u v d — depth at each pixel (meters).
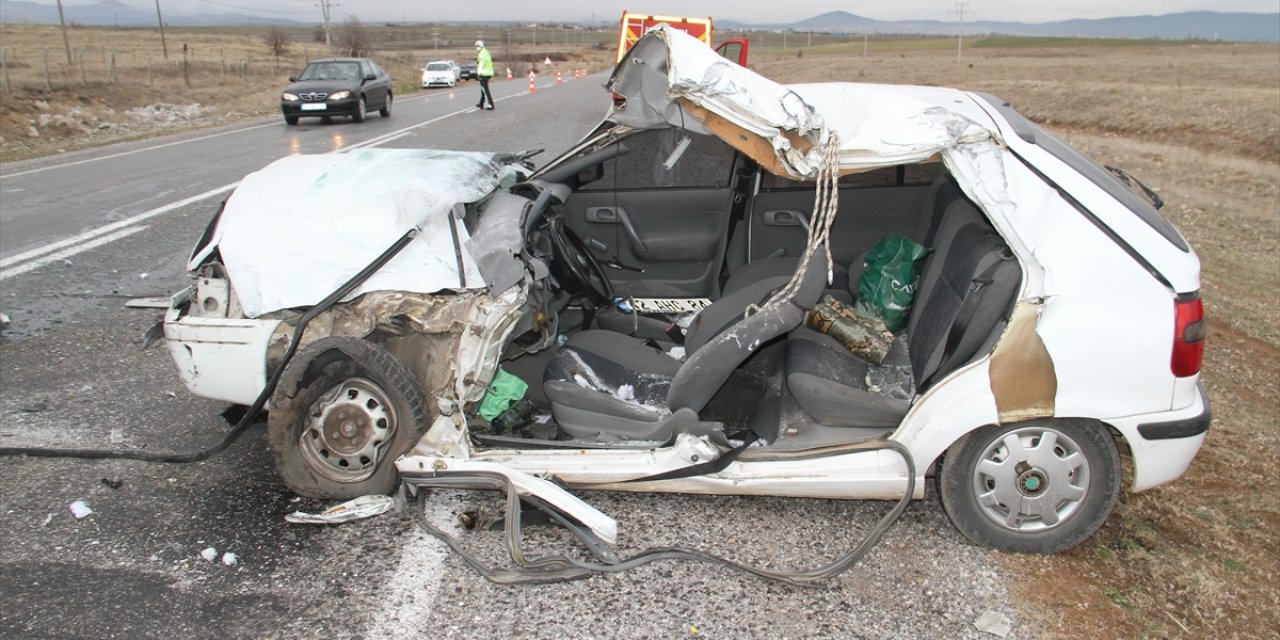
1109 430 3.30
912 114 3.34
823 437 3.60
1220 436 4.86
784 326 3.48
